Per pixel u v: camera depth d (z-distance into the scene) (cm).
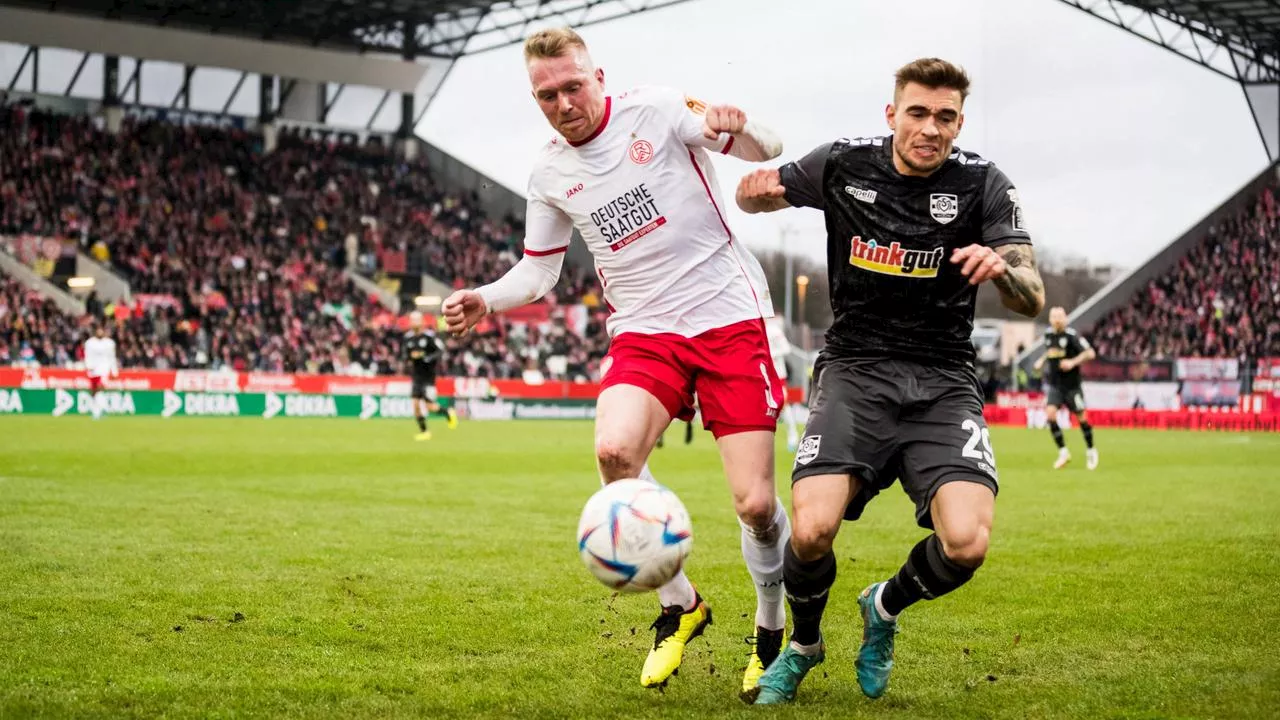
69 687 435
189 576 672
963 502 422
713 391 483
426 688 448
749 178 471
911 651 519
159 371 3186
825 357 469
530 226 520
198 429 2417
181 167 4291
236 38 4334
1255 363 3575
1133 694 439
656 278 490
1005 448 2247
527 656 502
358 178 4688
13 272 3641
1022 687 455
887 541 882
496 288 515
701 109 491
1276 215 4438
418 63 4703
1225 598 632
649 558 394
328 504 1079
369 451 1861
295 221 4350
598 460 471
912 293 447
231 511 1002
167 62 4341
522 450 1955
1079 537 888
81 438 1991
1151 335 4159
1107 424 3550
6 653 484
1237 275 4284
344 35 4544
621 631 550
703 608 468
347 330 3928
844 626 577
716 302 488
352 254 4334
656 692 450
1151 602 621
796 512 432
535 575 698
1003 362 4675
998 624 570
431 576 690
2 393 2988
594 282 4609
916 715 418
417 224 4656
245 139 4547
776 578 468
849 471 438
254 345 3694
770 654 473
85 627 536
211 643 512
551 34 476
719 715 418
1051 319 1677
